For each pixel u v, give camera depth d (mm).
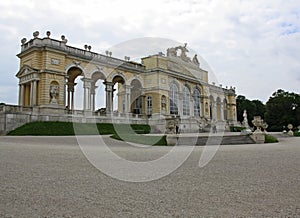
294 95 87750
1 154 12320
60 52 45312
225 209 4691
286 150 16281
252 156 12766
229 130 36062
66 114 41781
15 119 36094
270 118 87938
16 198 5375
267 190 5988
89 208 4770
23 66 45938
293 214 4434
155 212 4547
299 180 7047
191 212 4539
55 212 4570
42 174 7750
